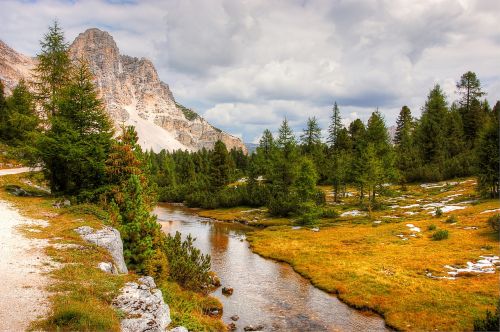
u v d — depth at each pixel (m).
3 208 27.28
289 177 78.50
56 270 15.38
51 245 18.78
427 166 87.00
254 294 28.72
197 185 103.62
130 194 23.97
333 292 29.42
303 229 56.19
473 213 50.00
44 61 39.03
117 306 13.38
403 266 33.22
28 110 64.75
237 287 30.41
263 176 108.12
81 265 16.39
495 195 56.97
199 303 23.83
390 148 81.81
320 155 98.81
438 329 20.95
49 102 38.97
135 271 20.77
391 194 67.56
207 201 87.62
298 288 30.48
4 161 58.22
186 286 26.58
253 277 33.44
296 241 47.38
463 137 94.88
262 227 62.56
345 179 76.69
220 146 97.94
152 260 21.30
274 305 26.33
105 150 34.25
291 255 40.47
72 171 34.00
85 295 13.25
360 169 65.69
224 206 85.69
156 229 23.06
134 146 33.66
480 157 57.78
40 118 37.97
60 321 10.84
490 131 56.78
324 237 48.50
